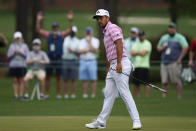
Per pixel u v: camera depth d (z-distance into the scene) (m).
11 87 52.44
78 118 32.38
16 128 27.36
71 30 45.31
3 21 146.12
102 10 26.41
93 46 44.50
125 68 26.17
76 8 188.50
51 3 189.88
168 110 37.53
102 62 54.38
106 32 26.33
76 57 45.50
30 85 52.19
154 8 179.38
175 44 43.50
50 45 45.03
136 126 26.22
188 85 53.38
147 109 37.91
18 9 67.81
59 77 44.72
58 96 44.69
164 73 44.12
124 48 26.39
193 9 67.00
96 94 47.09
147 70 44.12
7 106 39.56
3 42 47.50
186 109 38.03
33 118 32.41
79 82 55.09
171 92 48.19
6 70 61.00
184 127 27.91
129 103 26.22
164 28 130.62
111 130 26.44
